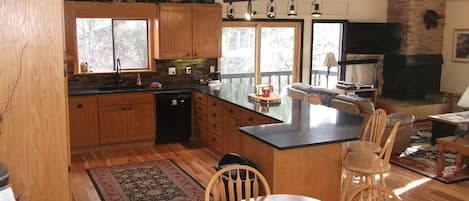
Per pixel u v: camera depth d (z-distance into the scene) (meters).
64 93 2.69
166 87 7.12
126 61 7.31
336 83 8.69
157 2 6.96
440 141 5.60
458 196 4.95
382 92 9.43
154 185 5.19
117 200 4.74
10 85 2.54
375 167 3.88
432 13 9.16
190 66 7.63
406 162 6.11
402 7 9.05
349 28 8.70
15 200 2.39
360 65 9.20
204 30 7.28
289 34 8.46
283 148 3.43
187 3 7.14
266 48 8.31
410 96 9.14
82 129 6.43
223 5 7.70
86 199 4.77
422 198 4.88
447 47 9.43
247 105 5.49
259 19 8.05
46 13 2.56
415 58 9.04
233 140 5.84
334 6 8.70
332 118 4.60
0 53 2.50
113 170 5.72
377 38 8.89
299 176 3.64
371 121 4.58
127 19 7.03
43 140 2.66
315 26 8.69
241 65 8.18
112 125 6.62
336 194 3.84
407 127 6.30
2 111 2.54
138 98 6.73
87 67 6.91
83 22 6.89
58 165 2.72
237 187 2.98
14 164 2.62
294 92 7.42
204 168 5.82
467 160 5.85
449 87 9.48
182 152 6.59
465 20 9.02
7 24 2.49
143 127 6.84
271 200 2.81
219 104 6.22
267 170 3.65
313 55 8.79
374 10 9.17
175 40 7.09
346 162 3.98
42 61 2.59
